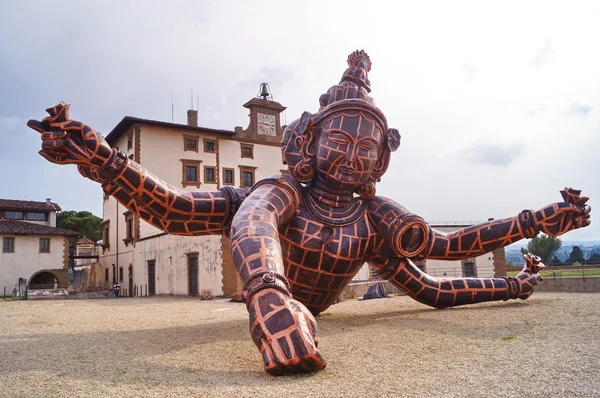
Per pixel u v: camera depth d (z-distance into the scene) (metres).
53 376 3.71
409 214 5.88
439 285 7.45
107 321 8.17
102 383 3.43
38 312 10.86
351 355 4.20
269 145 39.53
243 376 3.53
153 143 33.62
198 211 6.16
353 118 5.70
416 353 4.22
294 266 5.91
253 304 3.74
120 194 6.18
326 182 5.84
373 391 3.00
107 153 5.51
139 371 3.81
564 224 6.72
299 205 5.75
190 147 35.31
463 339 4.87
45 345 5.39
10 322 8.39
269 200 5.11
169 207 6.01
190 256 24.70
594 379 3.12
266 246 4.20
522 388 2.97
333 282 6.08
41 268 37.62
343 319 7.01
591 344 4.28
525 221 6.75
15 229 36.94
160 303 16.44
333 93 6.06
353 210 6.09
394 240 5.88
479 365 3.64
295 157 6.04
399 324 6.13
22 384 3.48
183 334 5.99
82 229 59.25
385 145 6.16
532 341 4.58
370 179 6.14
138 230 32.59
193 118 36.16
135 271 32.72
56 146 5.29
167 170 34.00
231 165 37.28
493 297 7.82
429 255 6.75
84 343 5.47
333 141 5.66
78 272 45.94
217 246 22.58
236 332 5.98
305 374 3.49
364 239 6.04
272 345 3.47
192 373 3.69
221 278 22.09
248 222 4.52
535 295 9.65
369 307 9.09
